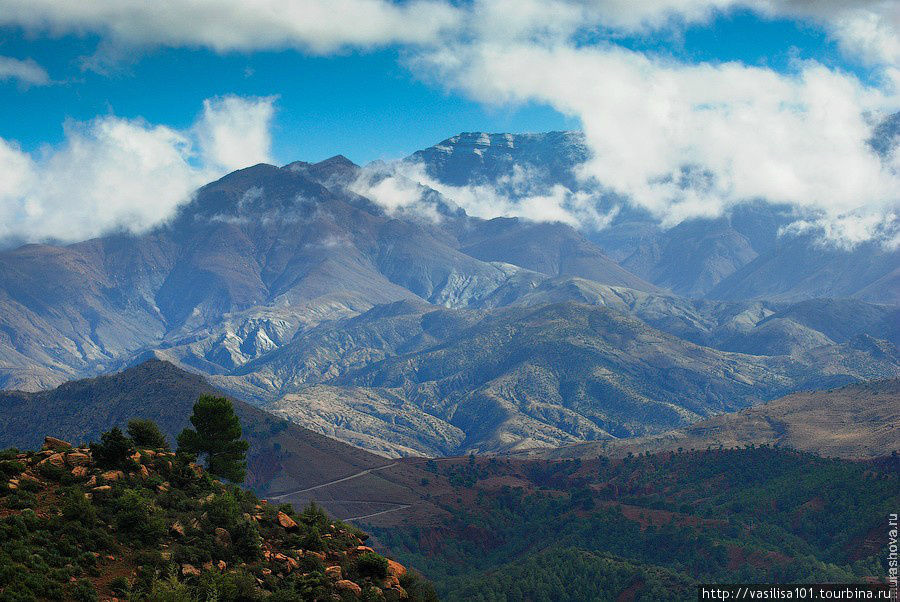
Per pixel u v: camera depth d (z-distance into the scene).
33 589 62.72
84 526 71.44
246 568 73.69
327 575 76.81
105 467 81.56
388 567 82.50
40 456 81.00
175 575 69.12
